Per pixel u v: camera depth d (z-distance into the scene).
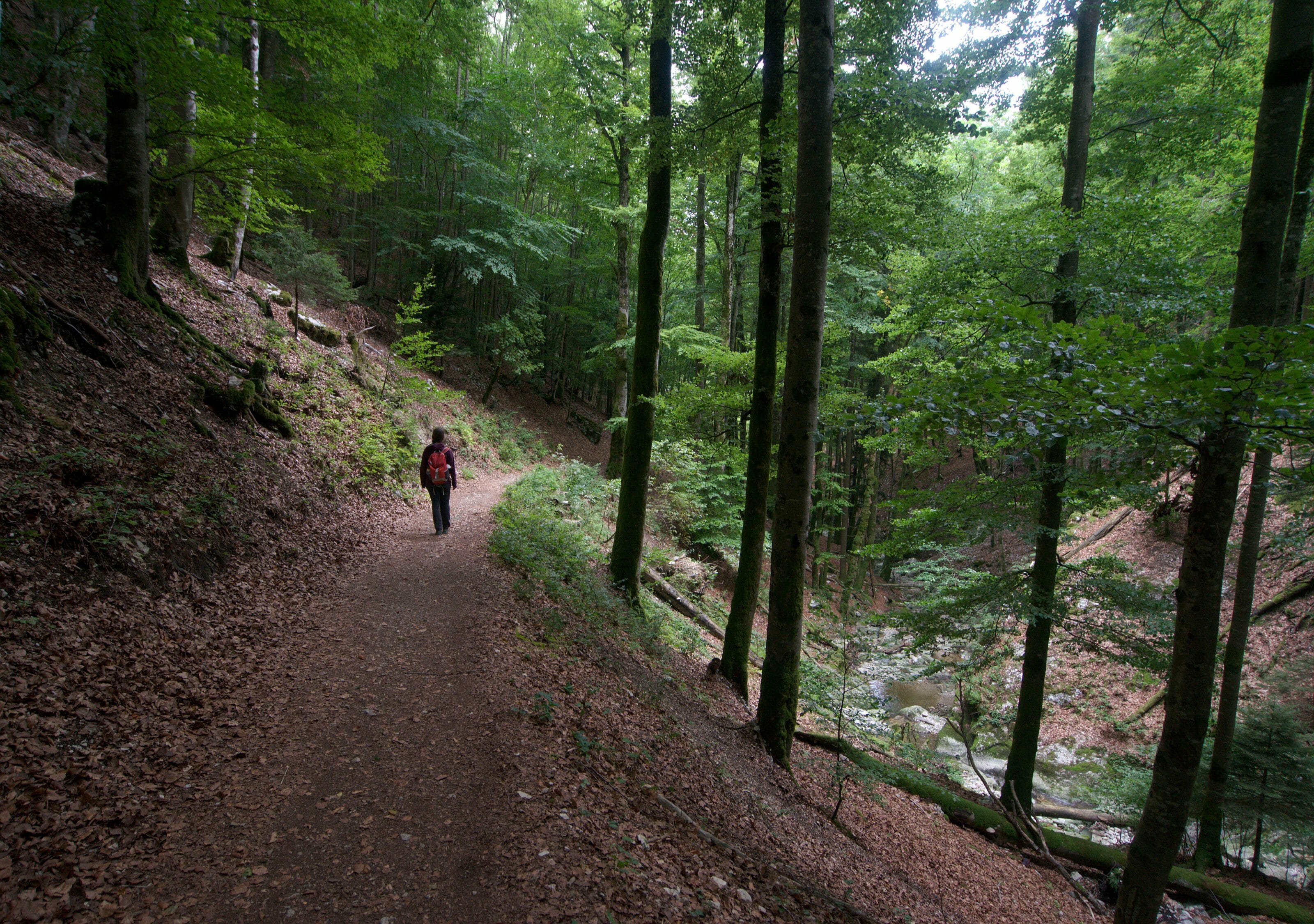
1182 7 9.48
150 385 8.17
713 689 9.27
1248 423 3.61
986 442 4.33
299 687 4.98
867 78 7.81
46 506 5.07
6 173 10.12
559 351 33.03
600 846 3.84
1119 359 3.79
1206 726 4.53
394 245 24.48
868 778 8.19
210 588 5.91
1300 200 6.80
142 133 9.91
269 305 15.02
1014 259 9.14
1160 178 12.83
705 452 14.07
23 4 12.81
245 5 9.09
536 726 5.03
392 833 3.56
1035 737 9.82
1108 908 8.41
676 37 9.75
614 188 22.36
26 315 6.77
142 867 2.92
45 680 3.82
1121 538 19.22
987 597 9.73
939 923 5.79
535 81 23.42
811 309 7.05
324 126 9.97
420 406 18.14
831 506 21.88
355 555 8.61
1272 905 8.55
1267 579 15.20
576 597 9.28
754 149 10.15
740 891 4.13
